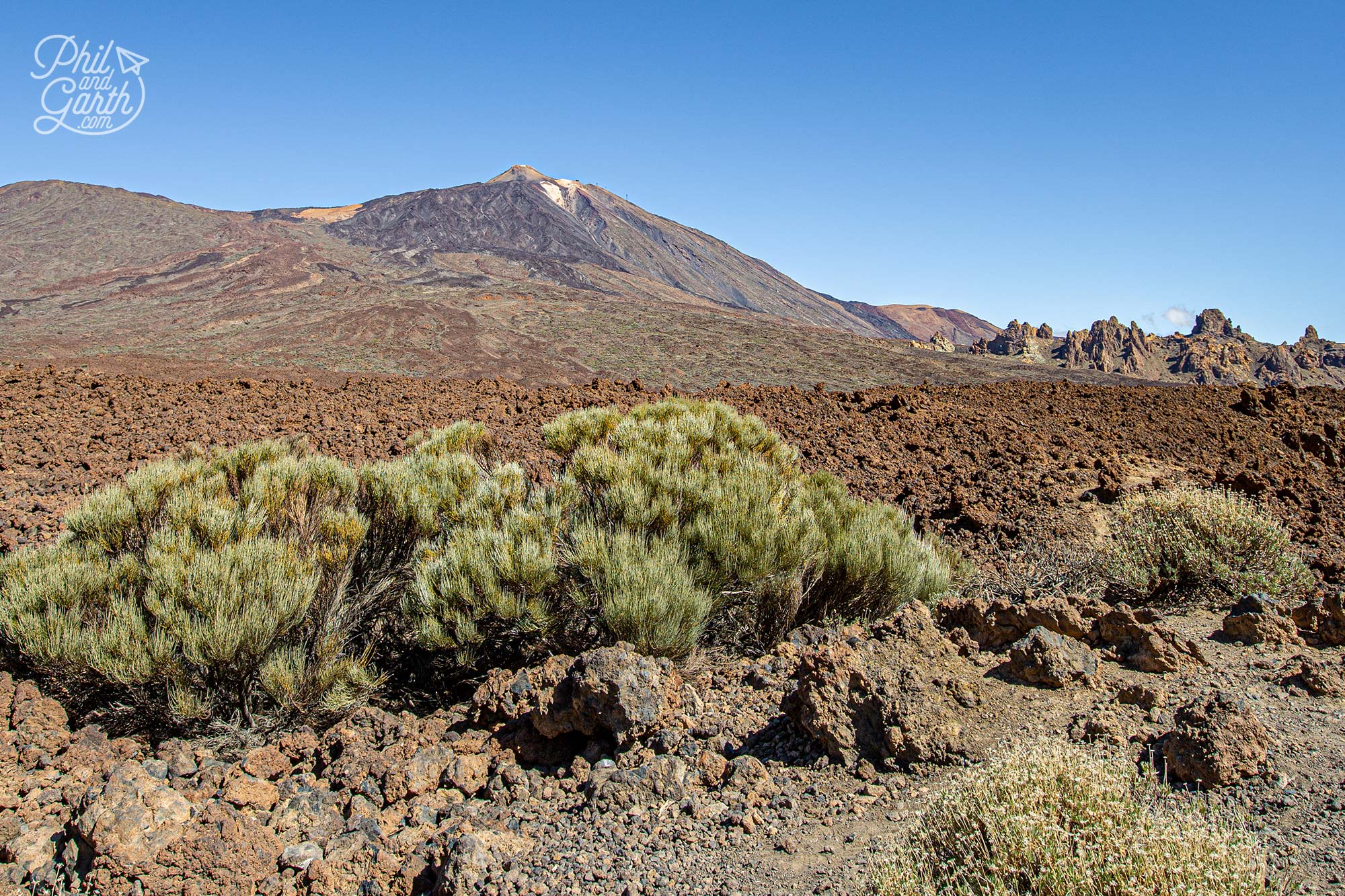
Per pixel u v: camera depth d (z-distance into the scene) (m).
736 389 15.24
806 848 3.17
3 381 13.41
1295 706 3.87
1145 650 4.50
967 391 15.60
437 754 4.29
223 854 3.34
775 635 6.16
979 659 4.67
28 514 7.93
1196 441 12.05
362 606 6.14
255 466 7.19
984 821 2.64
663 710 4.39
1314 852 2.65
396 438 10.98
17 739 4.50
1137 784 2.93
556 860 3.30
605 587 5.43
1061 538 8.22
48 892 3.31
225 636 4.70
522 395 14.26
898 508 7.99
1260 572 6.05
